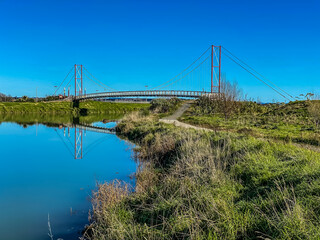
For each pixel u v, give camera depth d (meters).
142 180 8.52
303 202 4.56
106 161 12.95
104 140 21.34
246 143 9.11
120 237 4.86
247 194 5.64
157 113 47.03
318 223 3.94
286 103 34.66
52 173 11.08
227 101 27.81
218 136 11.42
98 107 83.44
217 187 6.05
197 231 4.43
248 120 24.64
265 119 24.41
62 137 24.12
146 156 12.73
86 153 16.03
